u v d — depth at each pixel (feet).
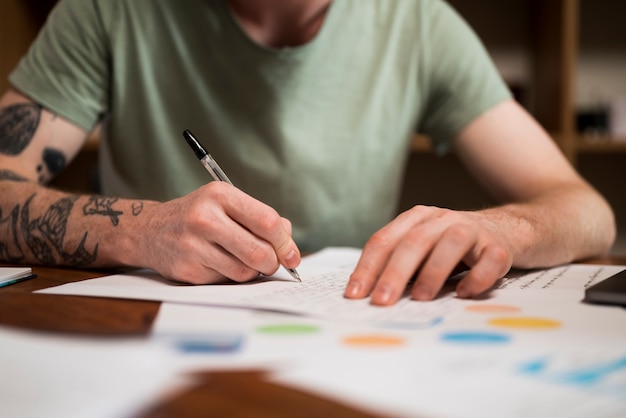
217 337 1.30
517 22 7.25
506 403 0.92
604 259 3.02
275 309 1.65
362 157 3.98
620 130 6.45
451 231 1.86
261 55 3.76
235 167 3.86
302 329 1.42
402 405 0.91
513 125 3.94
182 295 1.87
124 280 2.22
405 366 1.11
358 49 3.98
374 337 1.34
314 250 4.01
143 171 3.90
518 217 2.54
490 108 4.00
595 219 2.98
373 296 1.73
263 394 0.98
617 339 1.33
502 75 7.29
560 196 3.11
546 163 3.74
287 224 2.25
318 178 3.89
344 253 3.06
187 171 3.88
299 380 1.03
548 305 1.73
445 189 7.52
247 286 2.06
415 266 1.81
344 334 1.37
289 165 3.84
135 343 1.16
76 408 0.84
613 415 0.88
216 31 3.76
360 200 4.04
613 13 7.30
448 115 4.10
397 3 4.09
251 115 3.84
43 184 3.50
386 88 4.03
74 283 2.14
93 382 0.94
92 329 1.44
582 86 7.39
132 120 3.84
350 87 3.97
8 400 0.87
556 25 6.32
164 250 2.18
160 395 0.94
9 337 1.18
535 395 0.95
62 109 3.54
